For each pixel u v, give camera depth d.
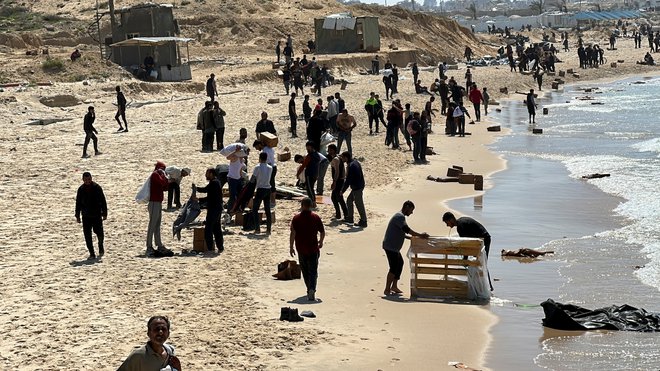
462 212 24.70
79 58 55.41
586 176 30.97
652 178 30.45
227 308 14.96
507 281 17.78
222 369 12.06
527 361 13.10
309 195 23.48
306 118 39.62
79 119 42.12
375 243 20.33
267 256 18.59
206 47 80.25
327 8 100.62
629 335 14.39
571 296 16.69
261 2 98.69
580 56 90.38
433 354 13.23
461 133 42.22
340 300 15.88
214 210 18.72
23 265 17.50
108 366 12.04
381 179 29.34
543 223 23.42
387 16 104.25
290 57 67.12
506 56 96.19
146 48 57.81
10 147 33.34
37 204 23.42
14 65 53.97
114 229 20.72
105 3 94.50
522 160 35.25
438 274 16.38
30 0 98.81
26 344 12.93
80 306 14.84
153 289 15.95
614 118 51.41
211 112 32.44
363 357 12.91
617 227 22.88
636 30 162.25
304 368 12.32
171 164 29.64
